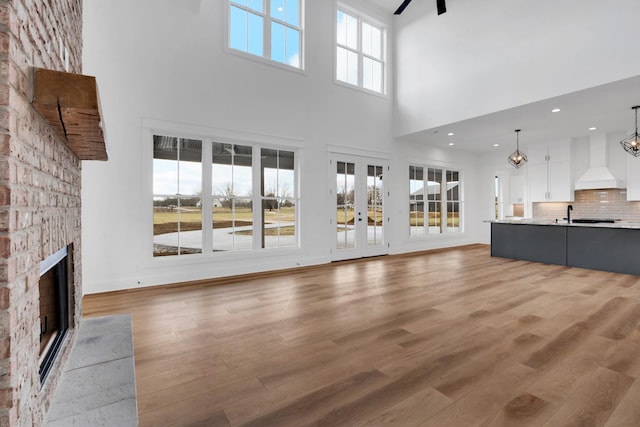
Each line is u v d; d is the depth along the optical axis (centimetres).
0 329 99
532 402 166
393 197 694
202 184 457
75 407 160
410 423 150
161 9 419
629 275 475
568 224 550
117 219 389
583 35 412
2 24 99
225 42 469
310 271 506
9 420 100
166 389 179
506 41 493
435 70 602
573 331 258
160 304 333
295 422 152
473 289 393
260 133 501
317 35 573
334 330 264
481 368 201
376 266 550
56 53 169
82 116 135
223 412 159
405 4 641
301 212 550
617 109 499
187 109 436
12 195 102
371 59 671
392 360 212
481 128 616
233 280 442
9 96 100
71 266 231
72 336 229
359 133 632
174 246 436
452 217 840
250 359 214
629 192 628
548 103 469
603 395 172
